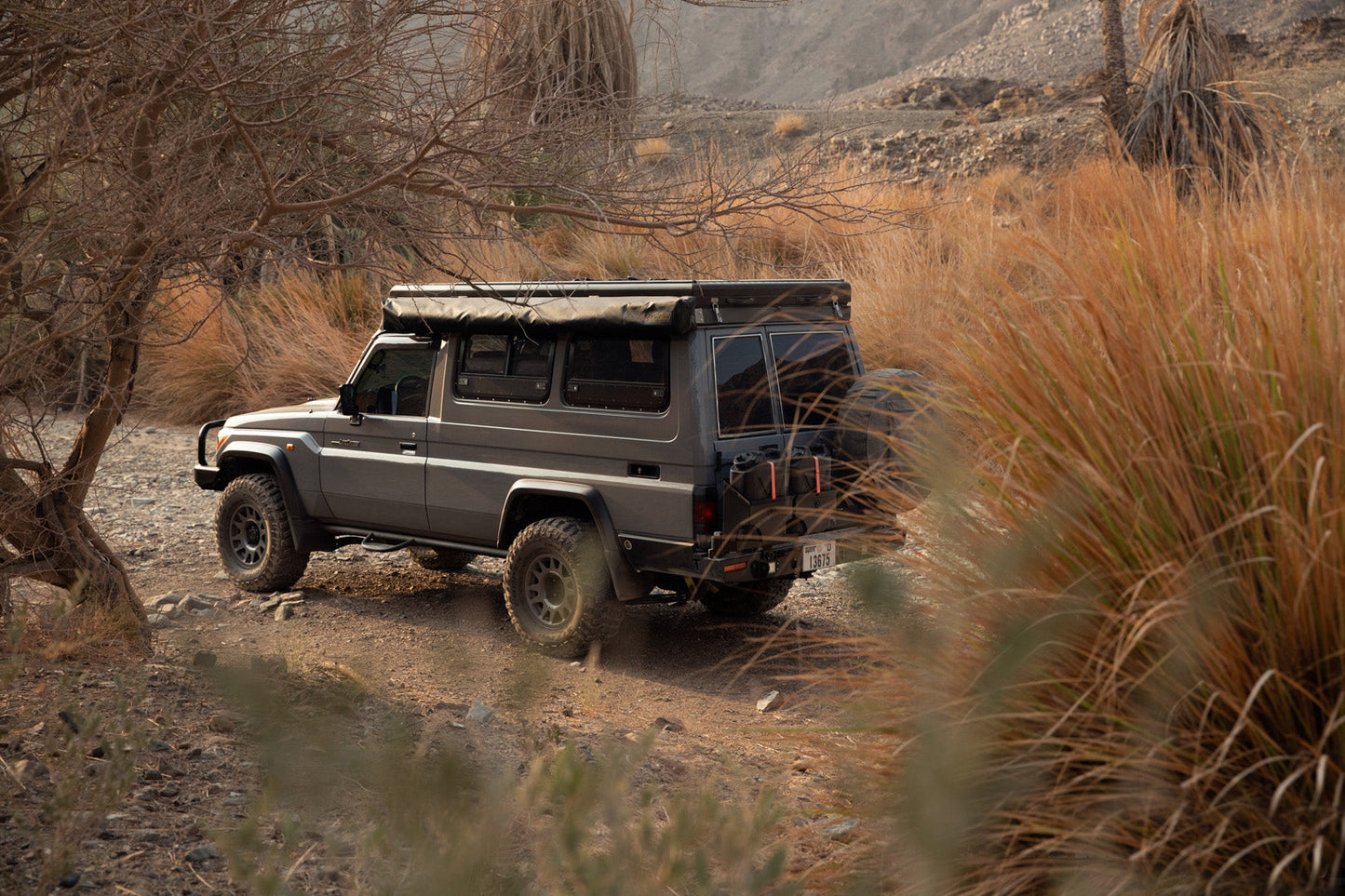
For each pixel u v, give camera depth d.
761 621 6.72
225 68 4.28
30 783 3.38
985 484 2.96
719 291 5.65
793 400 5.98
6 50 4.47
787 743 4.57
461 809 2.01
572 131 4.60
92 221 4.30
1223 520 2.54
